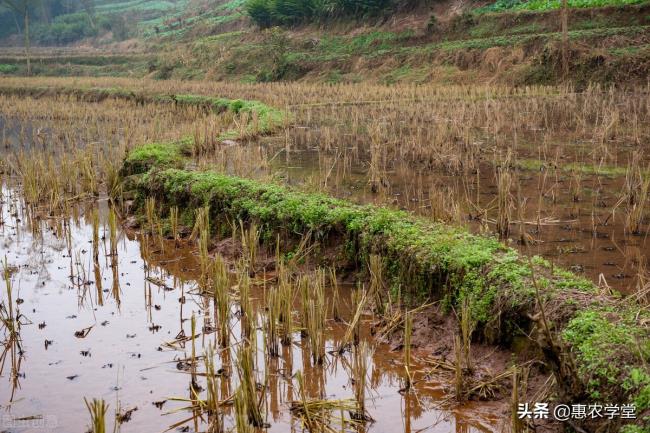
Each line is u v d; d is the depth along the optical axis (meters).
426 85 36.62
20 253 12.07
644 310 6.38
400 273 8.72
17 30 109.31
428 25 45.88
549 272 7.49
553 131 20.94
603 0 39.06
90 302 9.64
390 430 6.25
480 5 47.62
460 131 19.98
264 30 57.12
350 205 10.65
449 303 7.94
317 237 10.25
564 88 29.83
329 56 49.03
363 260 9.48
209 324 8.75
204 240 10.07
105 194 16.34
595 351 5.59
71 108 34.50
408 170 16.56
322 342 7.53
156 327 8.68
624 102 25.47
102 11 113.06
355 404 6.61
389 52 45.41
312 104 31.59
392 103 28.78
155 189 13.91
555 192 13.52
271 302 7.82
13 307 9.47
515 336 7.02
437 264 8.17
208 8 91.88
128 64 67.56
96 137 25.59
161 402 6.80
